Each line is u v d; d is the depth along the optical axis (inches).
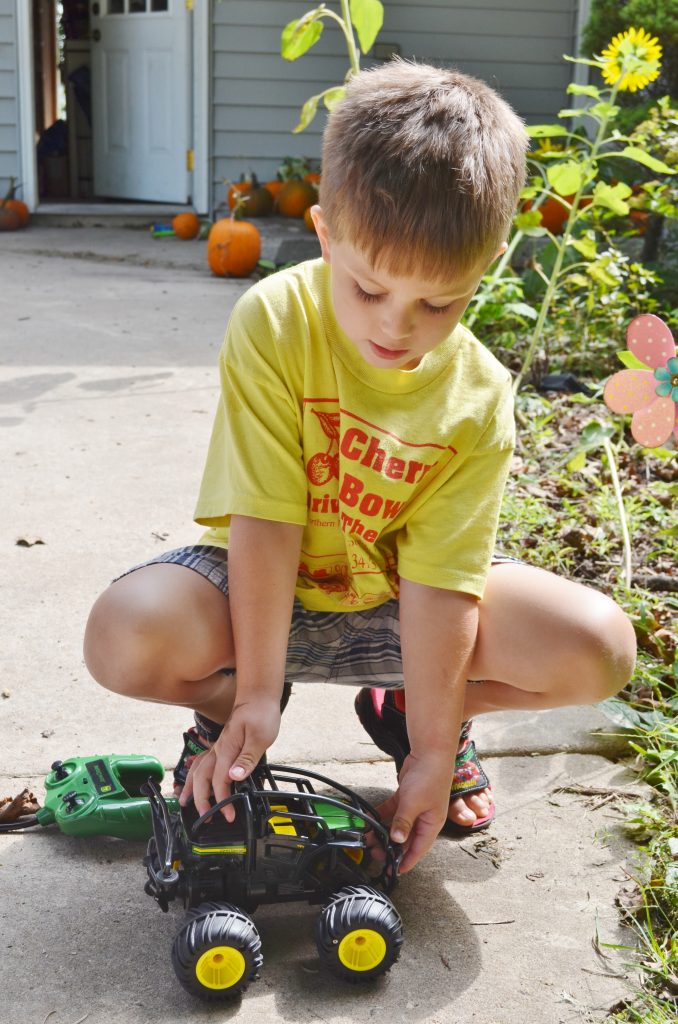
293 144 342.6
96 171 367.6
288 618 60.1
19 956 56.7
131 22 345.4
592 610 60.4
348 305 51.8
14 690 82.4
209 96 335.6
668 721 80.6
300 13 331.3
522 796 73.6
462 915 61.8
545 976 57.4
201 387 166.6
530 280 203.6
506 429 63.0
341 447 60.3
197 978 52.9
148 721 79.6
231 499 60.2
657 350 78.1
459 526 61.1
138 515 116.5
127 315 215.8
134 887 62.6
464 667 60.3
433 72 55.6
